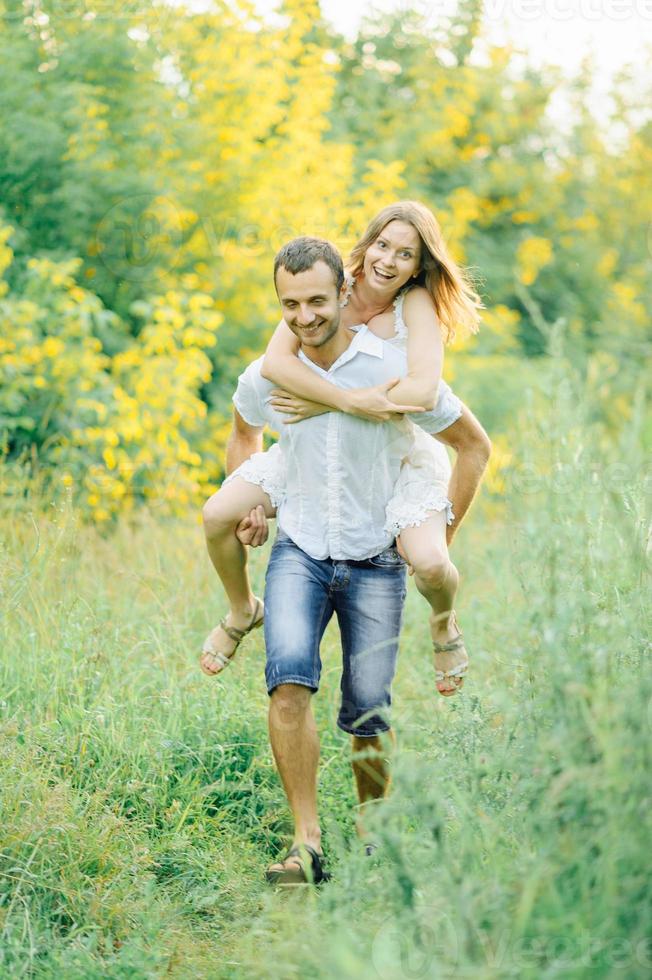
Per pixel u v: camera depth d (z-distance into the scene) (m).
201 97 8.87
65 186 7.90
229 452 3.91
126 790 3.63
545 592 2.83
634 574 3.00
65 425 7.27
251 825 3.78
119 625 4.92
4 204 8.02
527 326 13.41
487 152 13.95
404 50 12.27
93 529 6.26
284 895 3.26
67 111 7.89
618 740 2.33
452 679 3.73
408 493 3.58
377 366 3.48
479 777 2.72
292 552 3.56
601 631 2.73
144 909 3.11
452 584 3.55
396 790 2.82
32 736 3.71
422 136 11.37
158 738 4.00
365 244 3.53
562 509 3.11
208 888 3.32
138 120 8.41
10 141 7.81
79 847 3.27
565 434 3.35
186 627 4.95
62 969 2.76
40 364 7.29
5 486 5.77
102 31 8.24
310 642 3.44
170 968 2.92
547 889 2.28
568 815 2.33
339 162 9.16
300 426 3.47
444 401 3.51
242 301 9.00
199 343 7.83
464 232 11.85
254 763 4.03
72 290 7.49
